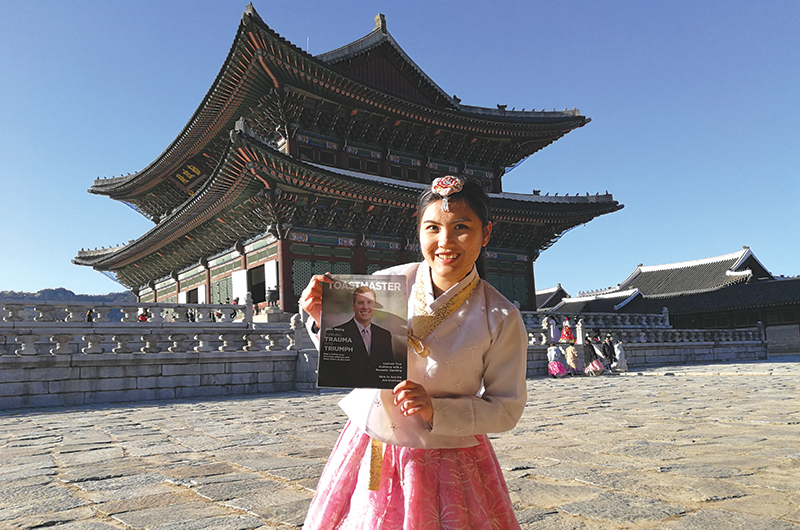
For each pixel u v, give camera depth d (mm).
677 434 7438
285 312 29047
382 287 1745
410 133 36094
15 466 6023
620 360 24453
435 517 1728
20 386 13852
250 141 24969
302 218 31781
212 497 4492
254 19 24078
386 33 35844
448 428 1731
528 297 41250
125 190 43812
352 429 1987
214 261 38312
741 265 50281
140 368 15406
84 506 4312
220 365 16562
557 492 4457
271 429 8711
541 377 22453
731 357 34188
